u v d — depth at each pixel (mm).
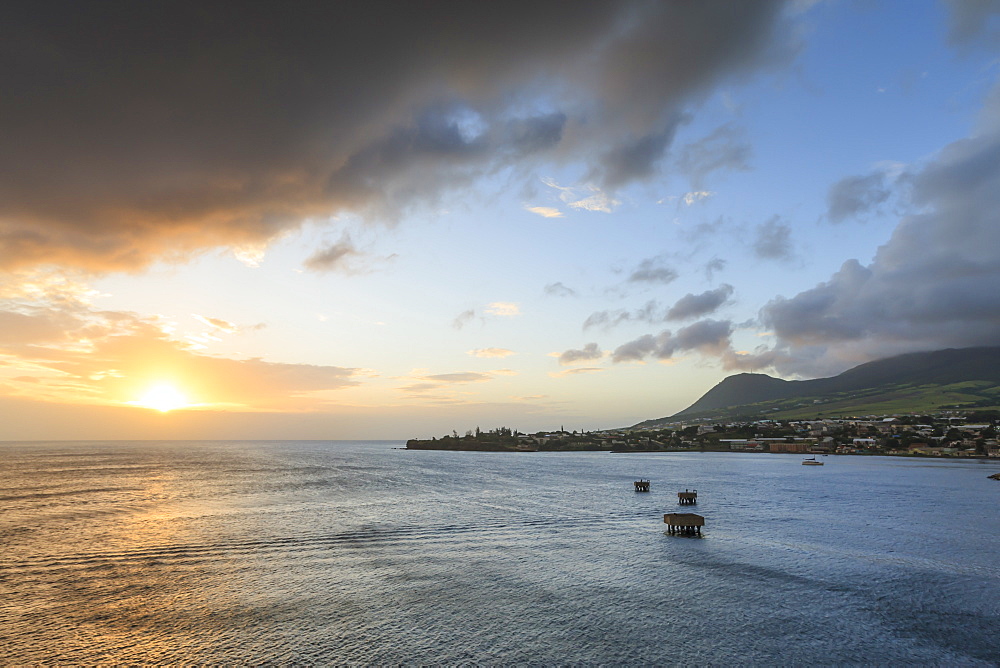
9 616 32562
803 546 54344
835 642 29891
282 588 38625
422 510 78438
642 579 41688
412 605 35156
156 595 36781
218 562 45969
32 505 80188
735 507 84938
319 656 27375
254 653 27688
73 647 28234
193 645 28594
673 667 26562
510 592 38094
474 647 28672
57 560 46188
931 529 64750
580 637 30172
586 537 58719
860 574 43625
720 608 35125
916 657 28156
